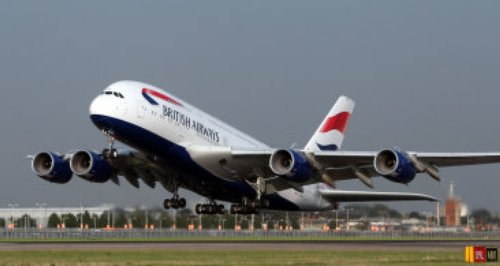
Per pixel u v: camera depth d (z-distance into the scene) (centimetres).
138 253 14375
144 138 16925
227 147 17562
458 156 16862
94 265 11862
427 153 16900
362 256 13600
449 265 11756
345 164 17825
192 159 17625
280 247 17038
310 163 17238
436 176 17238
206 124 18212
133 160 18300
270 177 18525
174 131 17300
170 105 17350
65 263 12181
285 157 17312
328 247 17075
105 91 16900
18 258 13300
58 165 18350
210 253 14325
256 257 13362
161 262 12344
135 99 16800
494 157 16988
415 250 15588
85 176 18262
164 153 17375
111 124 16600
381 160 16900
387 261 12494
